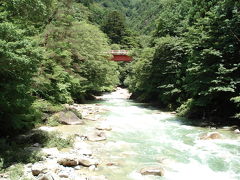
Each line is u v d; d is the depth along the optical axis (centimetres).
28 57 1181
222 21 2161
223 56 2136
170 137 1706
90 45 3653
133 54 4784
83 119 2178
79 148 1398
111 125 2027
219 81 2003
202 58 2145
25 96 1391
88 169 1133
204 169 1161
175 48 2883
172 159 1284
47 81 2162
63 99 2595
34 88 1927
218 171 1140
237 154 1345
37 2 1523
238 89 2108
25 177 995
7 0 1475
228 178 1070
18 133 1586
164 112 2755
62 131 1720
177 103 2877
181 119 2341
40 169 1033
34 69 1263
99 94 5062
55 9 2861
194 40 2320
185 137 1705
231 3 2152
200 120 2252
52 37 2791
